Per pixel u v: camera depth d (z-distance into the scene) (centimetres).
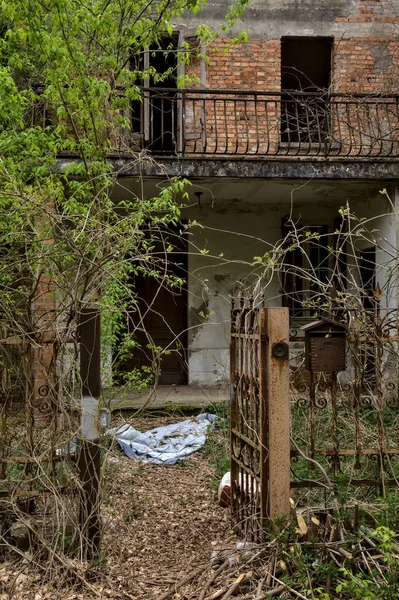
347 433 530
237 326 437
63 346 367
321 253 1082
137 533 430
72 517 363
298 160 848
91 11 560
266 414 372
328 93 832
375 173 861
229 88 991
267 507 370
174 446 682
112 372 696
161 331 1062
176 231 1065
